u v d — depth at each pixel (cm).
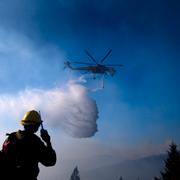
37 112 353
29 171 320
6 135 335
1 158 320
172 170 3684
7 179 312
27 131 336
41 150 329
